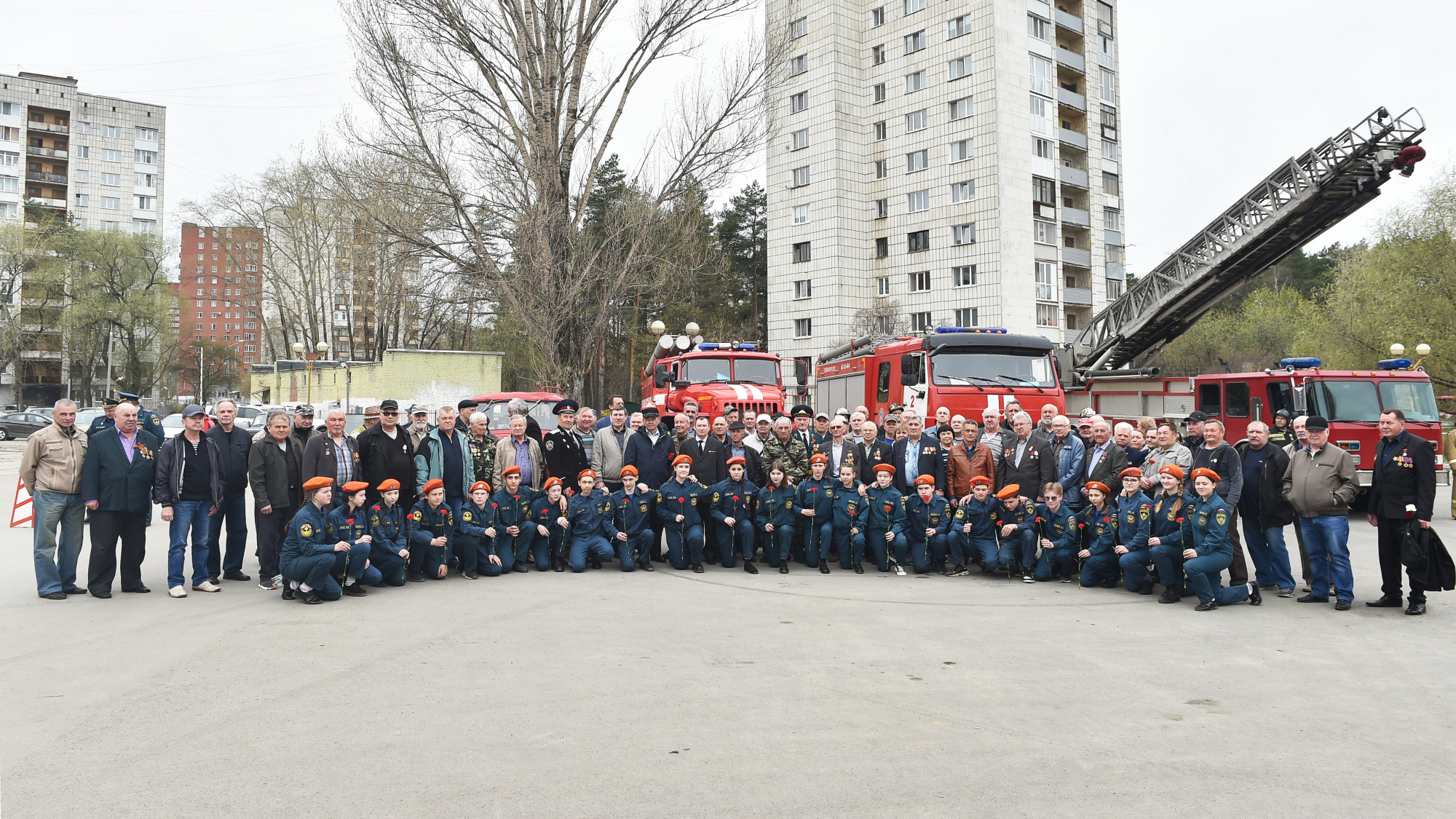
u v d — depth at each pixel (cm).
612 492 1144
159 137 9169
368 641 714
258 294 5609
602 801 405
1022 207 4531
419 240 2386
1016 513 1053
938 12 4678
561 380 2438
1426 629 785
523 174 2408
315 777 434
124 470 905
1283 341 4609
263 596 922
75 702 553
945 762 456
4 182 8206
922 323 4781
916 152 4800
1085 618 827
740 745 480
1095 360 2508
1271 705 560
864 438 1192
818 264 5038
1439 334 3156
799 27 5094
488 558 1062
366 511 960
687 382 1780
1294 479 909
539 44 2391
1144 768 451
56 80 8688
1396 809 402
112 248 6181
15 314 6156
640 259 2470
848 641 727
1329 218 2047
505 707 544
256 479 959
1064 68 4906
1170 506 910
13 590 945
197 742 483
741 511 1124
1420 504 839
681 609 859
